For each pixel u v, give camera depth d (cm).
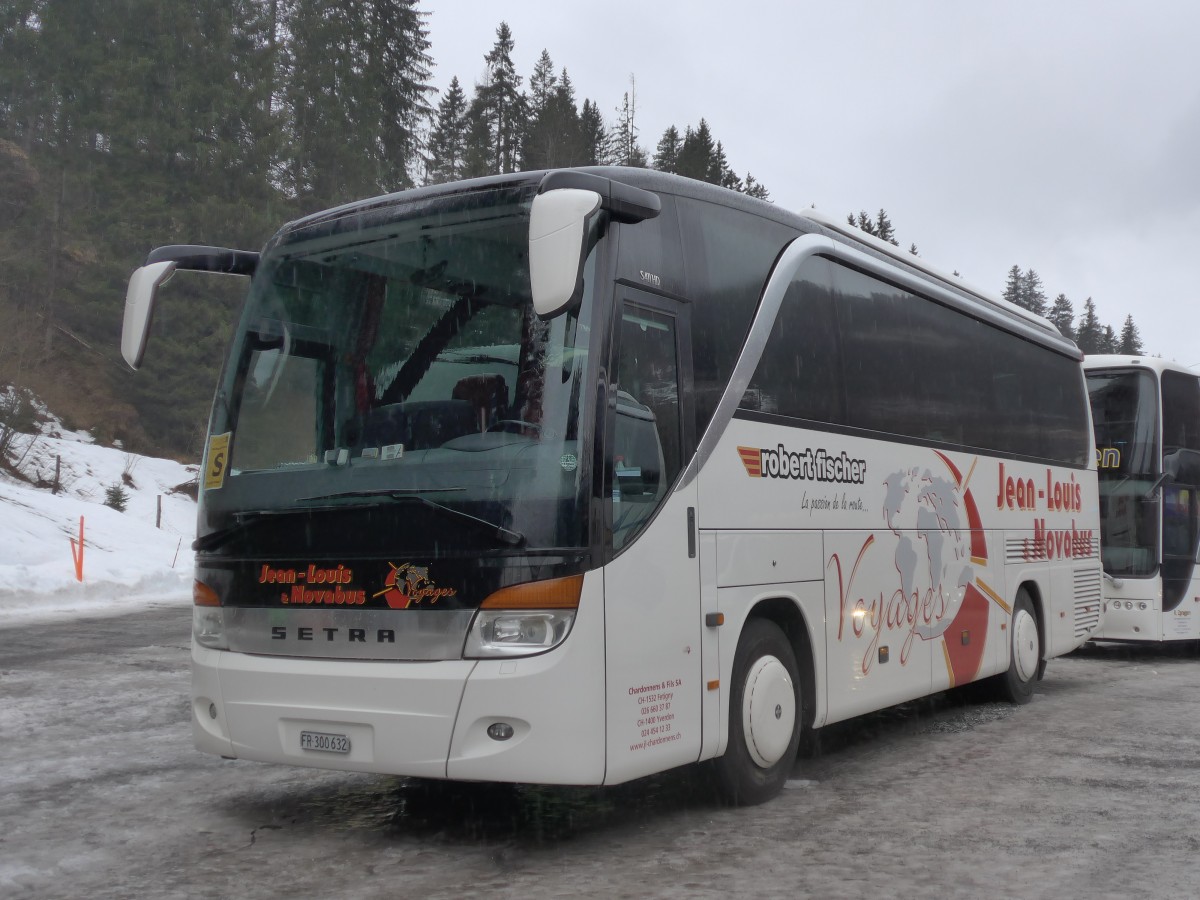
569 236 484
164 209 4091
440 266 585
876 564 793
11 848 557
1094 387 1579
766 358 683
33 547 2350
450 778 526
